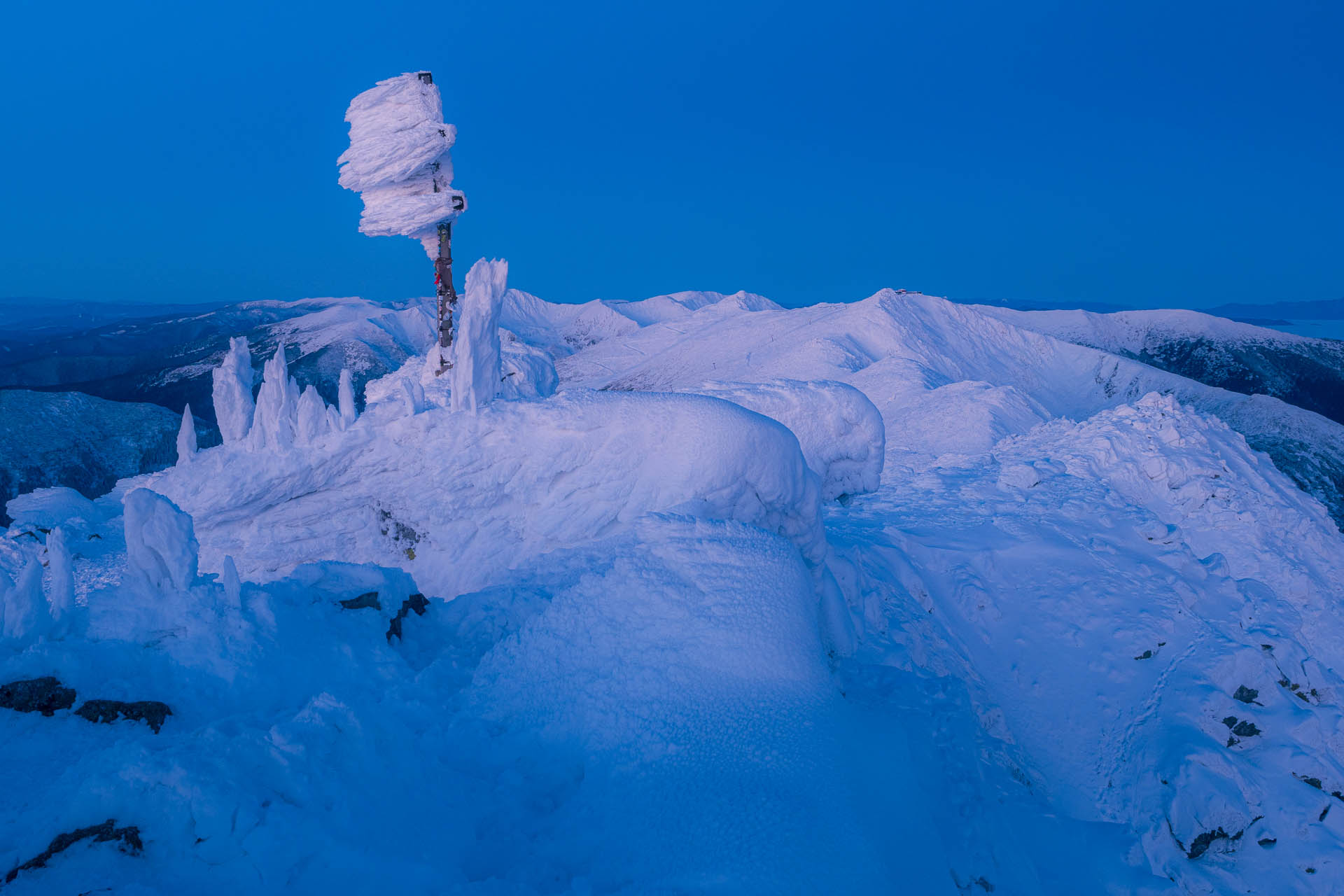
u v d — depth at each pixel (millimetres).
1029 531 13375
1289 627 12430
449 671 5980
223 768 3680
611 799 4559
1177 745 9312
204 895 3332
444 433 9141
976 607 11672
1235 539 14594
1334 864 8422
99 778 3484
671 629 5805
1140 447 16344
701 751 4824
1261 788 9070
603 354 136375
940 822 5699
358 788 4000
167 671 4715
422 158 11328
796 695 5484
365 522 9508
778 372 77625
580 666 5621
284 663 5078
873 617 10141
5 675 4242
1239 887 8391
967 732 7320
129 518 4957
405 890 3613
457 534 9328
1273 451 72750
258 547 9258
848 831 4344
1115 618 11305
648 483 9039
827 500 13180
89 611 4895
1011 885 5660
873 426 13062
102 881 3246
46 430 65000
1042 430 18797
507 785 4688
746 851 4039
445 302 12414
